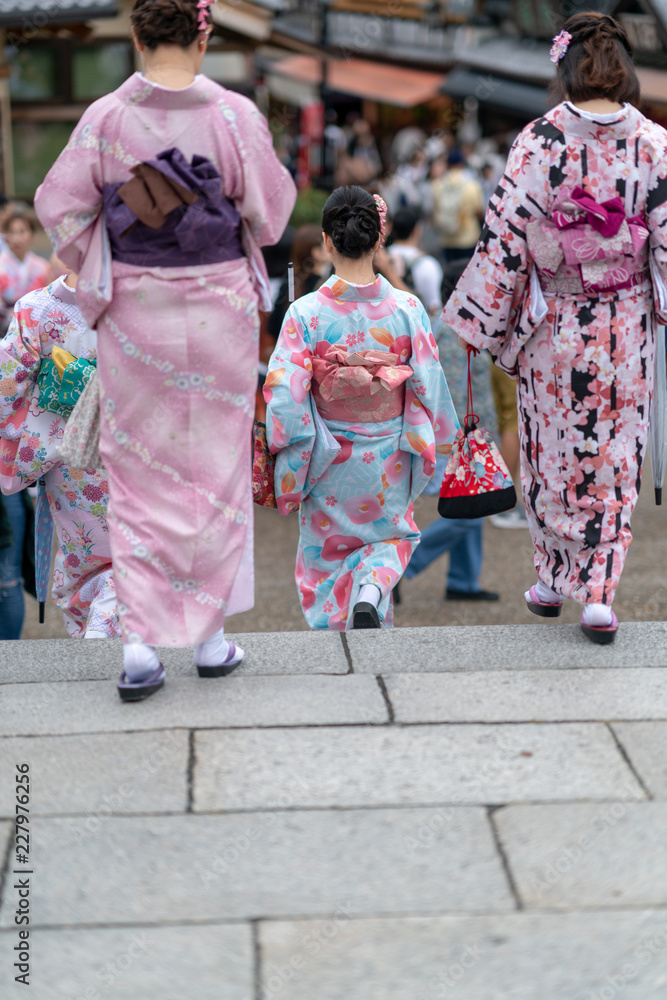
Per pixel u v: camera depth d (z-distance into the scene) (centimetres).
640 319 301
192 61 263
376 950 197
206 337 266
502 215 296
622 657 309
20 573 445
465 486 363
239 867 219
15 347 353
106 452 278
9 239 707
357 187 349
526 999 186
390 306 354
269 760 257
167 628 277
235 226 269
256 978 191
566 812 236
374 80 2042
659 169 292
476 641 322
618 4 1392
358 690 292
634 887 212
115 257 267
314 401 363
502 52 1827
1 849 224
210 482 275
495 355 319
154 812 237
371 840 227
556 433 308
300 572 391
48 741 265
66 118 1247
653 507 703
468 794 243
